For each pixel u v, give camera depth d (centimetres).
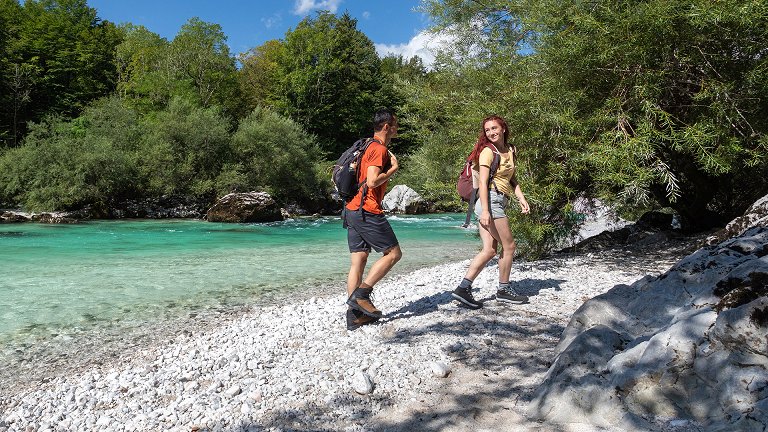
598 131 736
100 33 5953
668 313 336
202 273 938
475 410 294
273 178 3372
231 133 3569
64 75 5041
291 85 5231
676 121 763
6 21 4812
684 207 1148
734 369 248
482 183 483
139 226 2111
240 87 5609
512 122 762
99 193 2681
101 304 689
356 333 452
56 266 1016
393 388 331
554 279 665
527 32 861
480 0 919
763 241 367
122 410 325
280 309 615
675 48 698
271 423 289
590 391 278
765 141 675
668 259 809
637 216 1280
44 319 614
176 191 3052
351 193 467
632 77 708
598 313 364
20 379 424
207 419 298
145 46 5334
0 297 732
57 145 2645
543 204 778
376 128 475
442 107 934
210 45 4809
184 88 4469
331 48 5259
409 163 3002
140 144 3150
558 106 750
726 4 624
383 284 749
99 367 444
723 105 661
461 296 514
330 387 333
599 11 728
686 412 254
